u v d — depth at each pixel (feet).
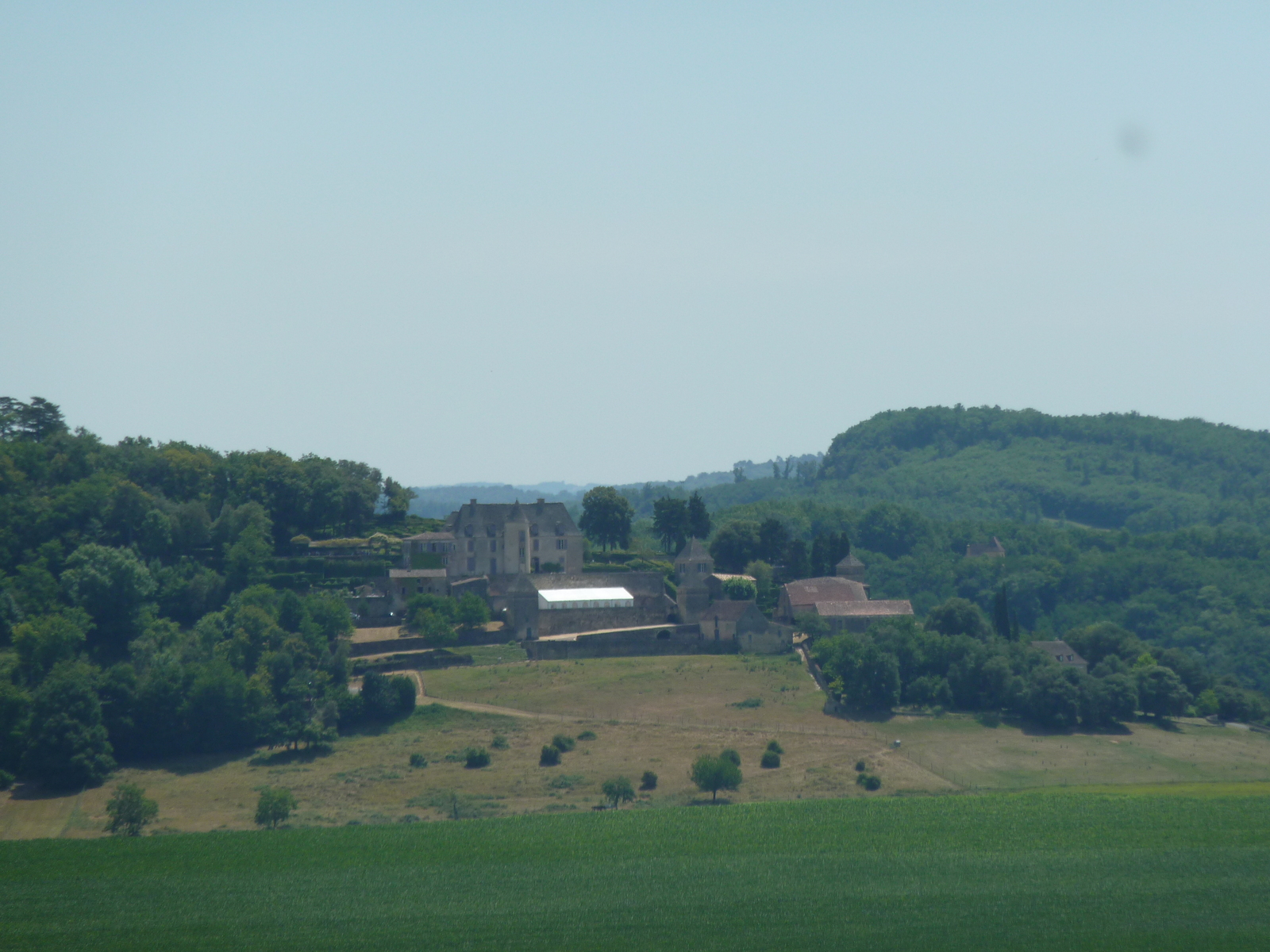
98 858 418.72
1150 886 392.68
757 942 351.46
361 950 346.74
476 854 421.59
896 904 378.53
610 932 358.64
